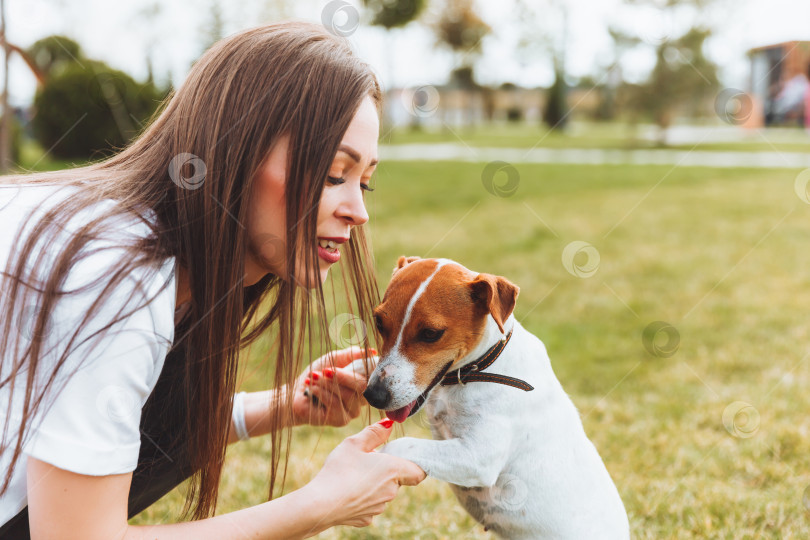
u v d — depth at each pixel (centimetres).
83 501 135
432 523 267
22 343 137
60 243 141
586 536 205
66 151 938
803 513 257
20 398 138
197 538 149
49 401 134
